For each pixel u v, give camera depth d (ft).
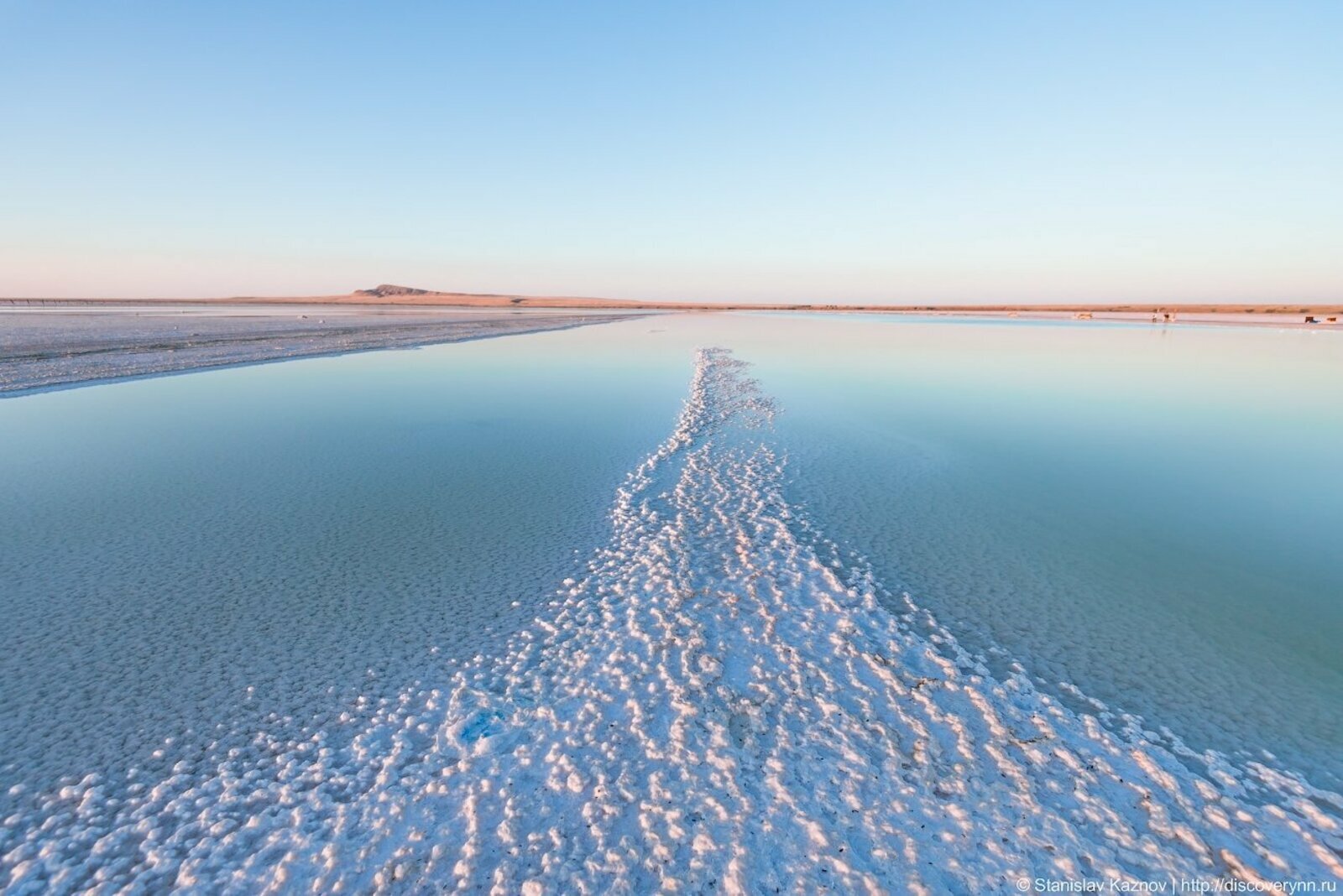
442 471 36.27
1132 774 13.84
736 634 19.47
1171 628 19.90
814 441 43.75
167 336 115.75
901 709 15.98
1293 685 17.03
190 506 29.99
